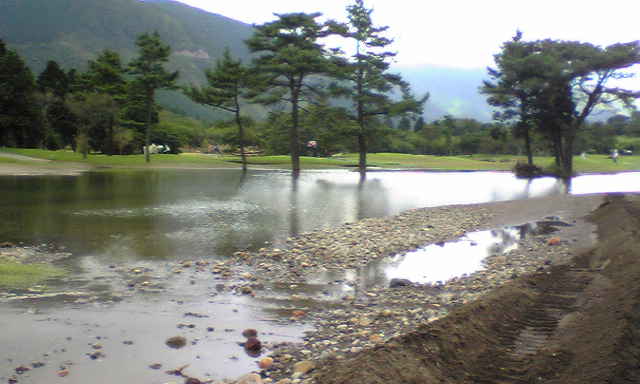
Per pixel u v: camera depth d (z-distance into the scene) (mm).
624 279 7727
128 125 76562
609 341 5098
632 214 15961
